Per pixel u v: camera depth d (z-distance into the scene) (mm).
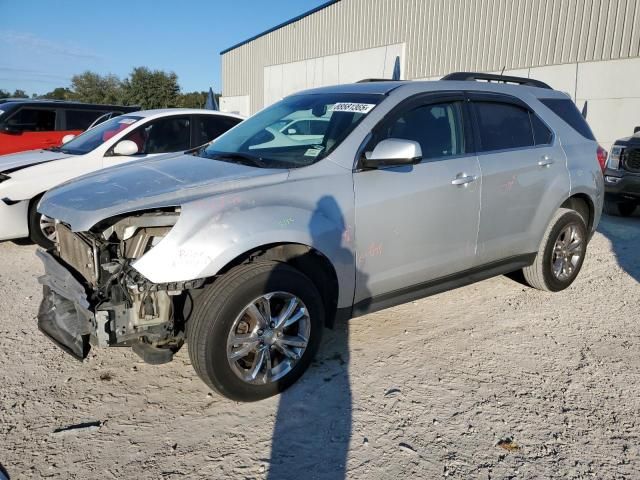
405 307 4609
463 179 3900
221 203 2926
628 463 2645
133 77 51688
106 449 2701
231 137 4199
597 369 3582
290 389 3273
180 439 2793
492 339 4020
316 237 3148
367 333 4074
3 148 9695
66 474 2512
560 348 3891
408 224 3633
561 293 5070
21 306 4559
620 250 6758
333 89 4250
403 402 3141
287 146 3691
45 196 3467
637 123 12922
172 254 2748
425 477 2527
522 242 4543
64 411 3027
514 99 4551
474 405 3127
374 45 20484
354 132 3512
